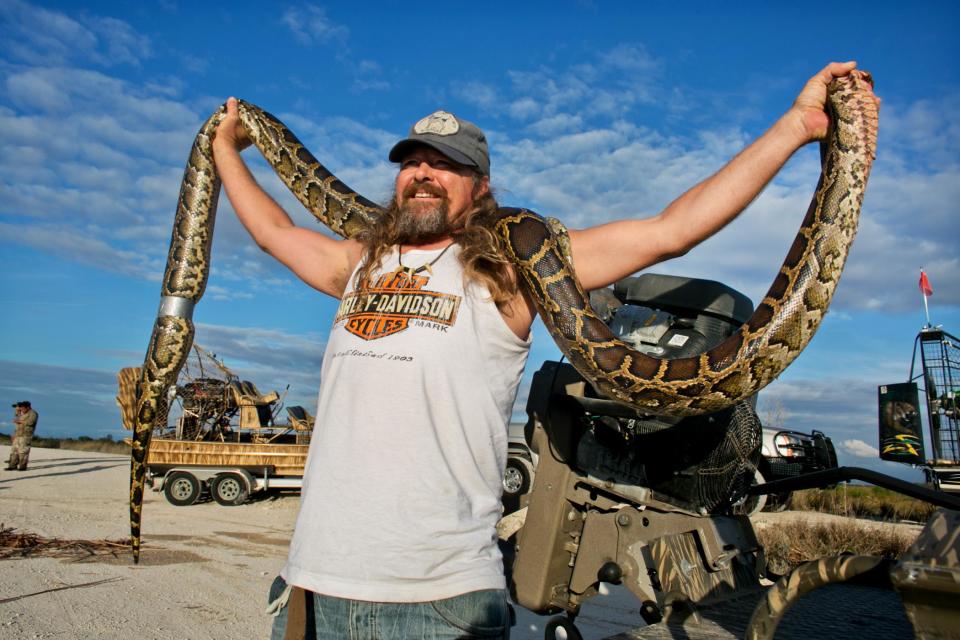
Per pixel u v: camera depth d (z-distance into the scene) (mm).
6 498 16234
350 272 3781
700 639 3039
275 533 12266
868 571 1800
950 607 1606
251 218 4344
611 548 4277
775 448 13062
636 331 5086
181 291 5117
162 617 6992
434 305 3016
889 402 12234
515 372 3186
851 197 3432
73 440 50500
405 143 3408
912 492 3816
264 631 6688
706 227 3082
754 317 3732
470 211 3404
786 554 9227
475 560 2736
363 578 2656
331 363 3139
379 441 2822
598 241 3398
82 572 8797
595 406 4234
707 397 3646
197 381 17453
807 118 3180
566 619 4109
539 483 4438
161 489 17562
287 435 18391
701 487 4348
